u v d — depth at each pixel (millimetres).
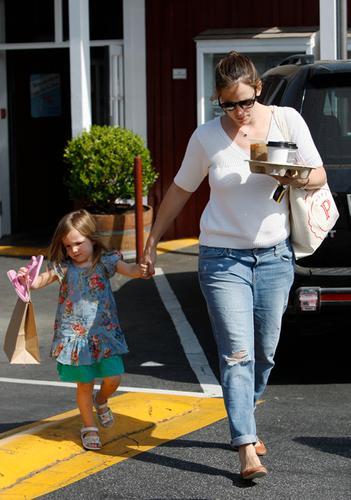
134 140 15898
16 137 19078
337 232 8906
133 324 12266
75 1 16375
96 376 7621
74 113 16531
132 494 6898
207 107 17703
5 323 12320
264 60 17359
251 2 17391
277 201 7055
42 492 6934
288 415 8594
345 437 8008
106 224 15398
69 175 17641
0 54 18656
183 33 17766
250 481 7035
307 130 7207
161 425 8281
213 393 9273
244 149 7098
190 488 6988
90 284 7531
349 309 8906
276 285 7230
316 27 17109
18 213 19281
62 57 19141
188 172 7348
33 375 10133
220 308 7094
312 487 6977
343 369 10062
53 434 7859
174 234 18281
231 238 7133
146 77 18000
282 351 9781
